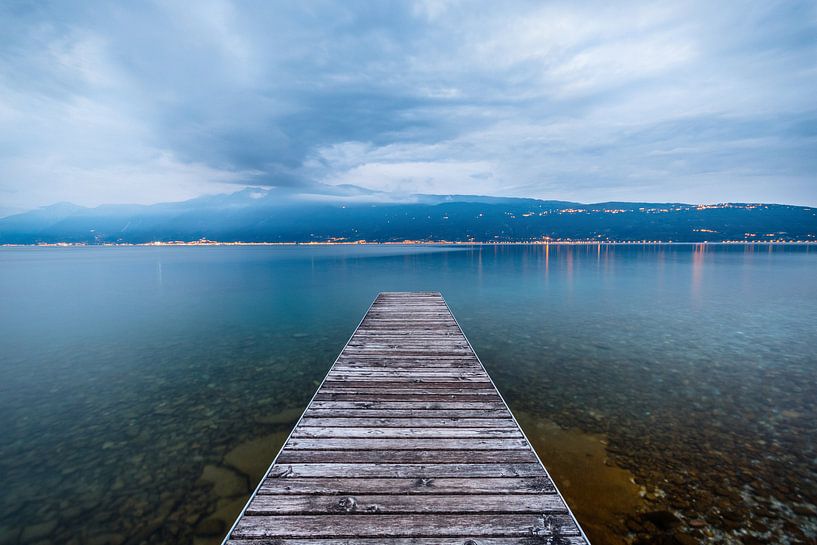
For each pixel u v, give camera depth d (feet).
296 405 30.86
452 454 15.64
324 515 12.26
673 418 27.58
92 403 31.30
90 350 46.70
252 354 44.83
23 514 18.66
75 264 240.12
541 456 22.61
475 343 47.85
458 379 23.63
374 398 20.92
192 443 24.99
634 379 35.42
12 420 28.27
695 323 58.85
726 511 17.90
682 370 37.78
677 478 20.44
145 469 22.20
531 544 11.28
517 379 35.50
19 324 61.72
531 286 106.52
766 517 17.54
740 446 23.72
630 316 64.44
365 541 11.30
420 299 54.13
